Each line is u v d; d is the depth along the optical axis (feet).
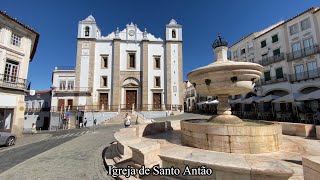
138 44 105.40
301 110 68.28
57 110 94.02
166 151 15.10
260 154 15.48
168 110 94.79
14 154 27.53
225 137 16.05
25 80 55.93
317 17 72.43
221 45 22.68
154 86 101.45
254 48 102.58
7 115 52.13
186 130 19.44
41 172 17.58
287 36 83.97
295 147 17.62
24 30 56.70
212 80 20.13
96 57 100.78
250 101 77.00
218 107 21.75
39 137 52.60
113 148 25.17
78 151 26.84
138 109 97.14
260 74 20.22
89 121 84.53
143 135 26.40
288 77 80.48
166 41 104.53
